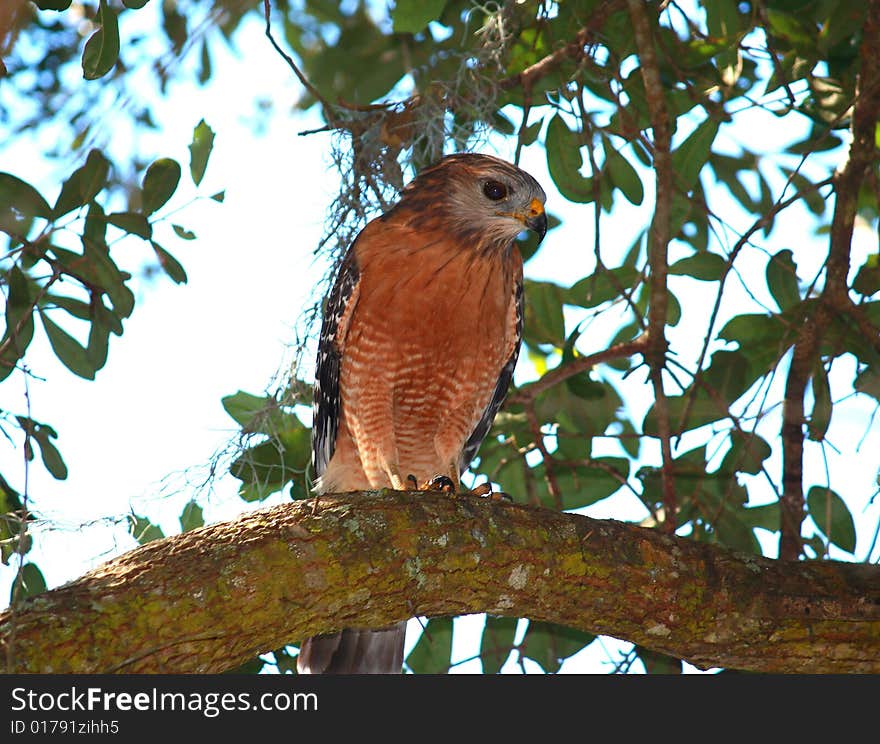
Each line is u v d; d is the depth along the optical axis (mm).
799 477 9664
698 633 7309
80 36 10227
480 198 9758
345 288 9742
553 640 10062
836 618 7254
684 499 10266
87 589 6281
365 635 9359
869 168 9352
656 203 9164
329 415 10125
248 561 6566
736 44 9039
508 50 9852
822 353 10211
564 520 7383
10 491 8664
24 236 8336
